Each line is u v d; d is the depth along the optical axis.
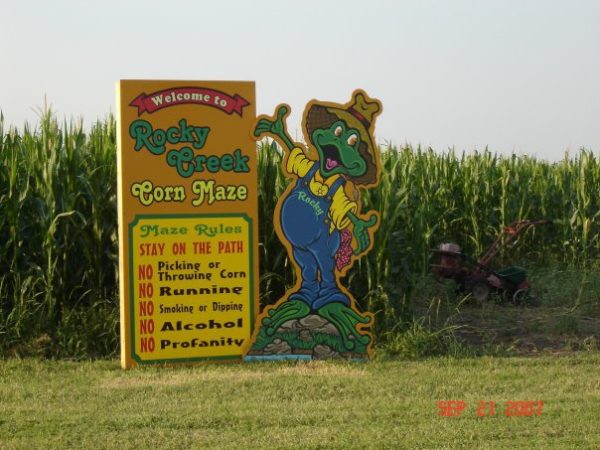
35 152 11.53
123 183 9.85
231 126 10.16
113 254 11.30
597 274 15.95
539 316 13.12
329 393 8.75
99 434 7.34
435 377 9.45
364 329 10.57
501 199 18.09
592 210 18.16
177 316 10.05
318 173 10.41
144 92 9.90
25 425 7.58
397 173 14.24
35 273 11.23
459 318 12.90
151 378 9.41
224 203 10.16
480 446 7.03
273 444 7.04
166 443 7.10
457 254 13.96
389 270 11.30
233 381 9.23
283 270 11.59
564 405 8.27
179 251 10.04
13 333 10.62
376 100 10.55
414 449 6.96
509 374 9.57
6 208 11.12
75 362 10.21
